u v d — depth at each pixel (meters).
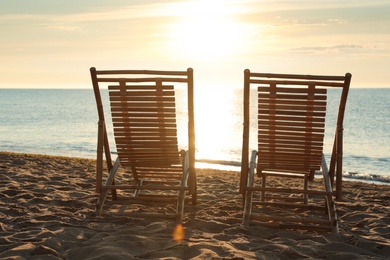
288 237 4.84
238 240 4.52
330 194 5.21
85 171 9.79
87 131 37.06
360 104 86.25
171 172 6.37
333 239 4.73
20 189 7.14
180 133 34.91
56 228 4.90
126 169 10.53
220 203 6.67
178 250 4.08
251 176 5.51
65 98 142.38
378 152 24.67
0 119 51.97
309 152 5.48
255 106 93.06
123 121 5.56
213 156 20.80
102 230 4.83
